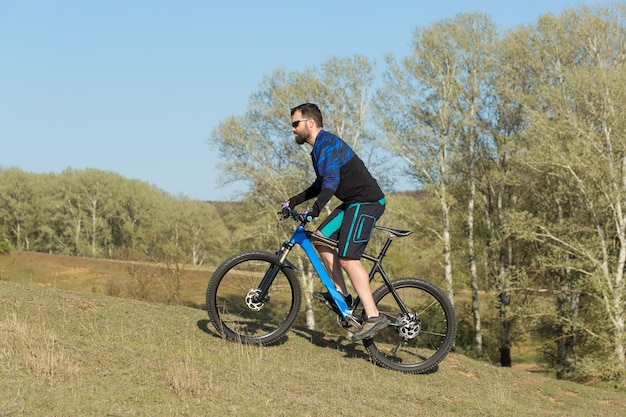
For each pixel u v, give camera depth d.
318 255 5.79
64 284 35.59
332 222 5.61
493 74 28.08
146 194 80.12
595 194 22.89
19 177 80.94
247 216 28.67
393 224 28.06
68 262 41.91
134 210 79.25
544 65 26.48
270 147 28.17
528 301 28.38
